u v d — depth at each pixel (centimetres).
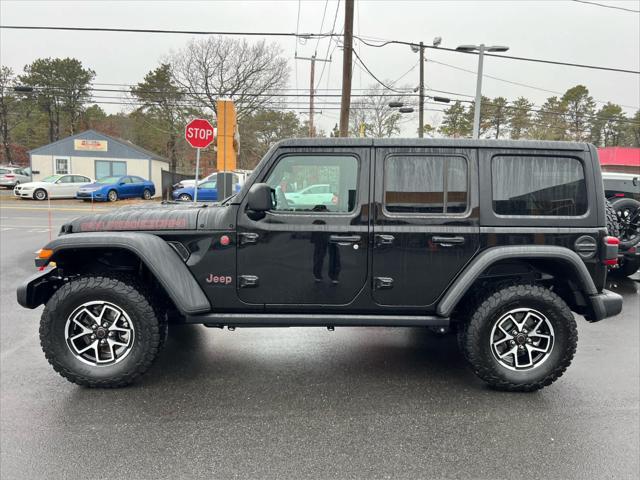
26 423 297
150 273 372
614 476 248
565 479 246
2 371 379
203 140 1026
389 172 344
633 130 5641
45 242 1101
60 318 336
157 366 394
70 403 325
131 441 278
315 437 285
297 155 344
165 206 409
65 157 3188
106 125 5634
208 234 342
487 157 345
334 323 345
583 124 5641
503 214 346
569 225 347
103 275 348
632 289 718
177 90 4022
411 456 266
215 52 3775
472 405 329
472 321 343
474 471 252
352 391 350
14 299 598
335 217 341
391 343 460
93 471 249
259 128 4200
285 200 346
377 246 343
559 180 350
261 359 412
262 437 284
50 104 5366
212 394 342
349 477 246
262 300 348
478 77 1966
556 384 366
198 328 499
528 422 305
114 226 349
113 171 3253
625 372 390
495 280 366
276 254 343
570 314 342
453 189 345
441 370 393
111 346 344
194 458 262
